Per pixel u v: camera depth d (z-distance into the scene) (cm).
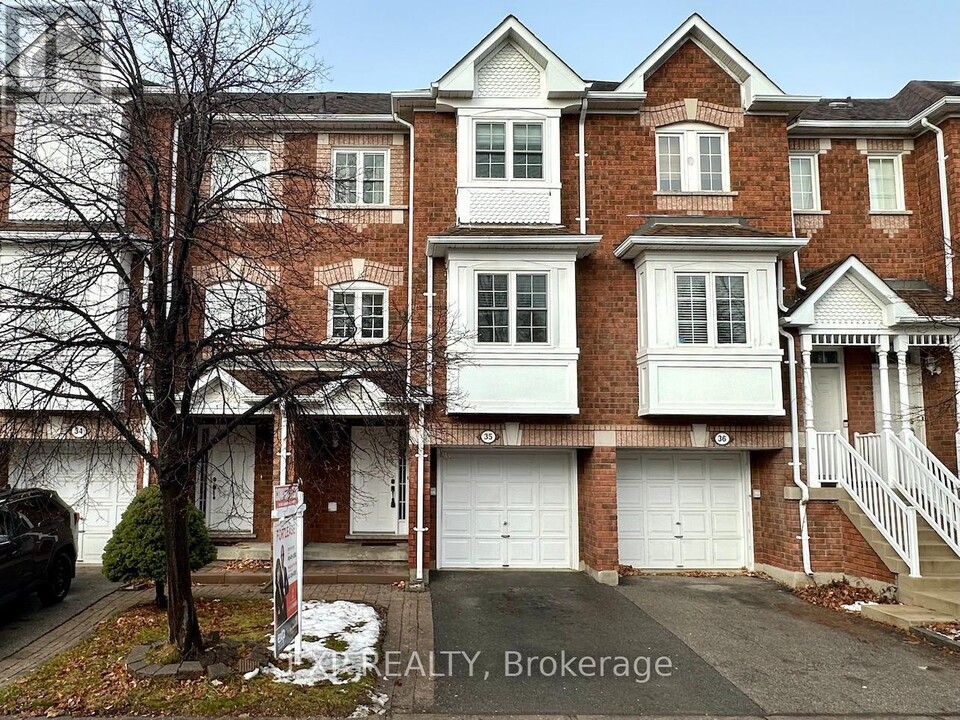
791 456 1299
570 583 1261
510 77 1386
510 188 1353
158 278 728
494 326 1276
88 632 928
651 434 1306
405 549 1362
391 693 726
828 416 1424
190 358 725
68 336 725
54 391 677
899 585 1102
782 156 1411
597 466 1293
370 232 1418
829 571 1234
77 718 646
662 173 1417
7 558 948
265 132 877
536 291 1289
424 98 1362
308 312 1376
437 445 1302
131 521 1034
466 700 714
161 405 699
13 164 835
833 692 752
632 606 1102
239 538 1409
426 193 1361
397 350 823
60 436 841
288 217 938
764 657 864
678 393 1262
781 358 1285
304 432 961
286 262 899
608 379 1320
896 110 1586
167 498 749
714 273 1296
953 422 1380
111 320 1136
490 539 1392
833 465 1282
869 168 1512
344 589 1185
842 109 1612
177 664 725
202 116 759
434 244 1262
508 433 1292
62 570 1105
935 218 1434
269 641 842
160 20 769
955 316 1205
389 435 1037
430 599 1126
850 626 1003
